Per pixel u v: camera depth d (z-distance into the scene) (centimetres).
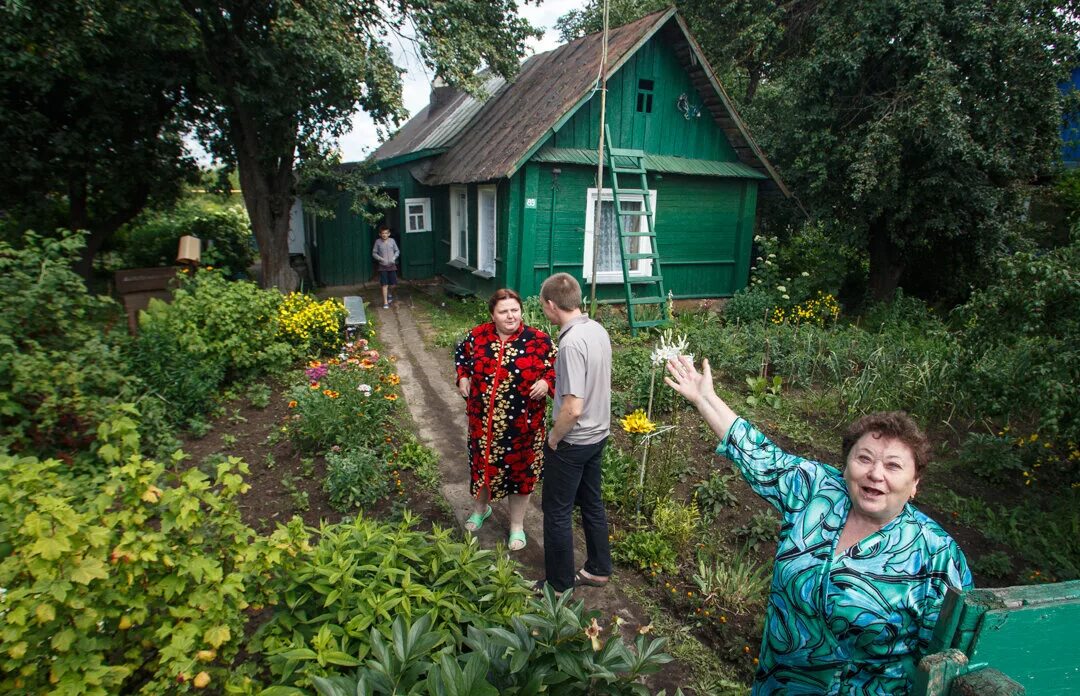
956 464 552
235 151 998
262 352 652
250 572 208
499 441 339
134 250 1271
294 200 1053
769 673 166
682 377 205
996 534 446
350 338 769
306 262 1379
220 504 204
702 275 1100
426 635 188
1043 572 413
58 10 712
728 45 1362
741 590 341
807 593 153
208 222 1351
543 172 930
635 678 189
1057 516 468
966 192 973
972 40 888
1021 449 557
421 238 1419
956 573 144
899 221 1079
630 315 880
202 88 880
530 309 870
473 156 1116
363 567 238
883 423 153
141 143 991
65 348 459
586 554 374
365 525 264
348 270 1358
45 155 934
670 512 400
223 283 677
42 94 836
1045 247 1180
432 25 902
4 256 517
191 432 514
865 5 958
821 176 1030
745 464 180
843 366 715
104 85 855
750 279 1150
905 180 1001
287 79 860
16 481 179
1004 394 489
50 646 166
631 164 952
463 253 1245
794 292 1047
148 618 194
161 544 184
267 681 220
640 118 991
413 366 764
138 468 194
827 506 162
